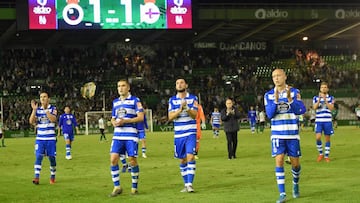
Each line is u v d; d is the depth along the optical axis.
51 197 15.45
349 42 79.81
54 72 69.25
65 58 71.62
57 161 26.86
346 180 17.11
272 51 78.00
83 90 64.00
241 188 15.95
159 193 15.47
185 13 55.81
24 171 22.73
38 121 18.41
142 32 67.31
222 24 65.12
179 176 19.34
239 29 69.94
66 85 67.00
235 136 25.77
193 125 15.55
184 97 15.57
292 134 13.62
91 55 73.19
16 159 28.95
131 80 69.69
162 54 75.38
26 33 65.00
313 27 70.81
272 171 20.00
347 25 69.50
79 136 55.25
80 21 54.22
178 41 75.25
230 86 70.75
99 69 70.62
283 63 75.12
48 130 18.36
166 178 18.86
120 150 15.19
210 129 63.78
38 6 53.34
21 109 61.62
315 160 23.75
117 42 73.88
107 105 64.81
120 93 15.11
